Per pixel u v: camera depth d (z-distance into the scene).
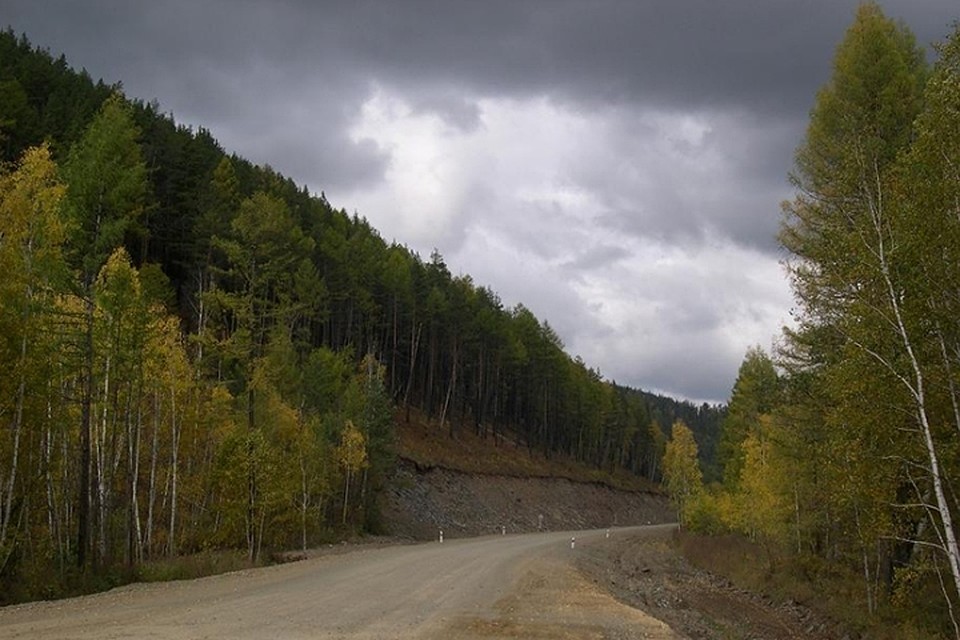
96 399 26.64
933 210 14.12
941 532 17.84
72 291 24.56
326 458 46.47
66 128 55.00
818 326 19.77
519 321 102.44
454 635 13.21
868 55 21.23
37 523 28.38
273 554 33.38
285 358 43.66
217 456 34.28
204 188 62.09
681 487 69.25
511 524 73.25
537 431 108.94
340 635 12.76
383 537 53.12
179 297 64.56
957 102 13.96
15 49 69.75
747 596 29.47
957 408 14.13
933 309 14.33
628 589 25.89
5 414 22.55
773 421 28.59
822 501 26.56
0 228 21.73
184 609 15.92
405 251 101.69
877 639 20.77
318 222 81.25
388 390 86.00
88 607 16.42
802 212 20.58
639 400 142.00
